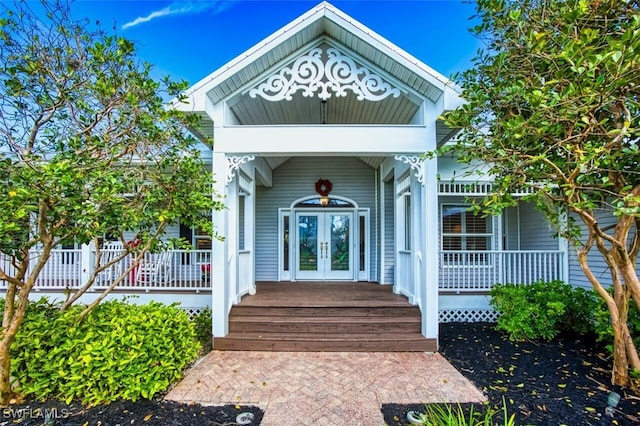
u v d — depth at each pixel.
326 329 5.46
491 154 3.80
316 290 7.47
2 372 3.34
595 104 3.10
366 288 7.80
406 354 5.04
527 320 5.59
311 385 3.96
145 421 3.16
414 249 5.87
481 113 4.13
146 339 3.61
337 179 9.46
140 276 7.34
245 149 5.25
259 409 3.41
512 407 3.40
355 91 5.39
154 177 4.05
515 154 3.51
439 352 5.12
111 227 3.81
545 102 3.14
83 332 3.71
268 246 9.44
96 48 3.62
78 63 3.68
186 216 4.53
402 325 5.48
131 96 3.63
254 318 5.61
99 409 3.33
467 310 7.09
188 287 7.27
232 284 5.82
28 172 2.88
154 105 3.89
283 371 4.38
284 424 3.14
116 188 3.38
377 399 3.61
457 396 3.66
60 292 7.34
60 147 3.61
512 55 3.86
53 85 3.71
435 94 5.12
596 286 3.97
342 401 3.57
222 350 5.21
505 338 5.78
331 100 7.02
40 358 3.45
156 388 3.48
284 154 5.37
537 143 3.55
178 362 3.90
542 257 7.53
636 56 2.72
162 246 4.50
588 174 3.25
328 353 5.08
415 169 5.32
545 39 3.48
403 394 3.72
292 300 6.18
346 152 5.26
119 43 3.71
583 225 6.54
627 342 3.89
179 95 4.14
